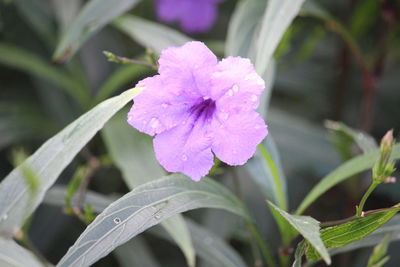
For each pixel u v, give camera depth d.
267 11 0.35
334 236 0.32
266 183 0.36
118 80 0.47
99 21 0.41
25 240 0.31
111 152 0.41
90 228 0.30
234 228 0.46
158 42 0.42
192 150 0.31
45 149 0.30
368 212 0.31
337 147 0.44
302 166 0.48
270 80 0.37
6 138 0.49
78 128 0.30
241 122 0.30
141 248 0.44
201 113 0.32
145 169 0.40
